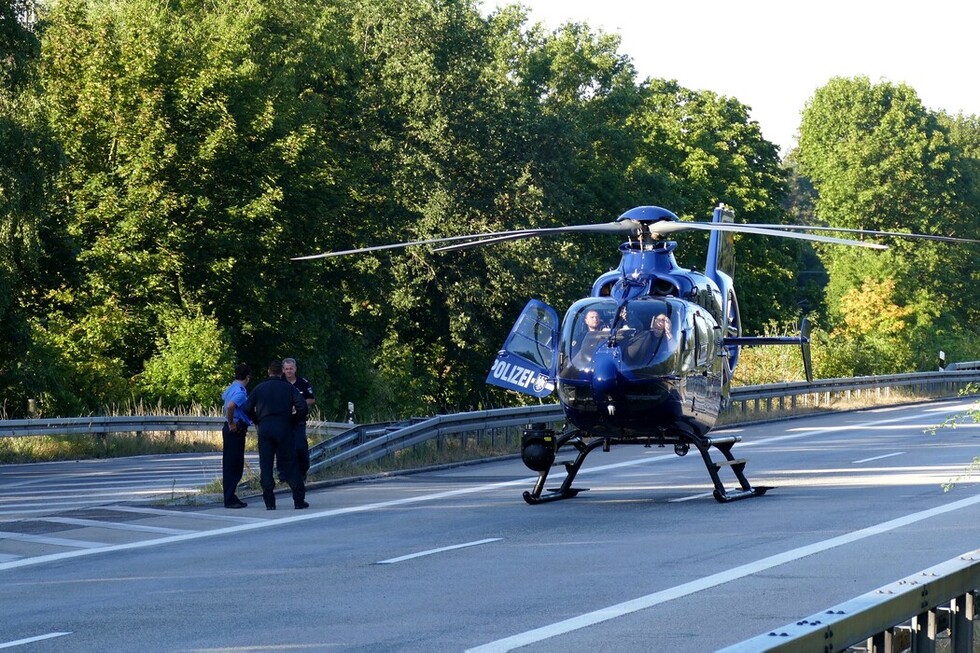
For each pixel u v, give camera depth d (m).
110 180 77.50
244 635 15.64
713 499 31.06
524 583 19.14
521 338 31.47
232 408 30.53
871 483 33.91
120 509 30.47
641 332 29.09
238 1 83.94
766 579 19.19
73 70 77.62
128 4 81.12
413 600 17.86
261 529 26.70
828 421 62.84
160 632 15.93
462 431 44.84
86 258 74.19
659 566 20.61
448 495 33.06
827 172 155.88
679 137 124.94
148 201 75.50
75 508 30.88
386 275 93.12
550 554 22.19
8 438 49.25
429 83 92.88
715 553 21.95
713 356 31.27
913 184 152.00
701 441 30.45
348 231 92.94
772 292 127.06
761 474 37.19
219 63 78.19
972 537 23.48
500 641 15.04
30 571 21.45
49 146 57.22
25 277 69.88
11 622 16.80
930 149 155.00
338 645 14.98
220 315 82.19
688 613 16.64
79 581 20.27
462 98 94.50
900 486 32.97
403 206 93.31
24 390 62.94
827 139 163.38
